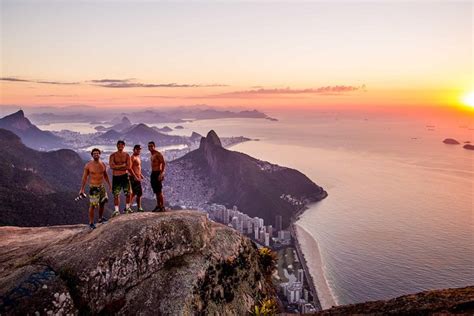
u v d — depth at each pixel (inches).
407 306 387.5
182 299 451.8
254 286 579.2
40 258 461.4
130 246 472.7
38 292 404.2
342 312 438.0
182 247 511.8
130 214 559.2
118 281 449.1
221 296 509.0
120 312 432.8
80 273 435.5
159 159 631.2
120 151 608.1
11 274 429.4
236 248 578.6
